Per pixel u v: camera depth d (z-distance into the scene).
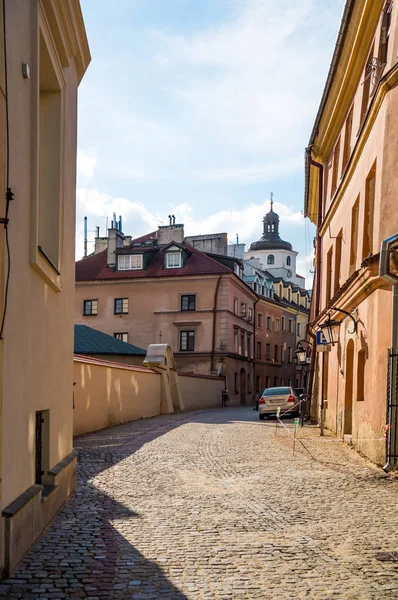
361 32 13.13
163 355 27.97
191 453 12.42
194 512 7.02
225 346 43.62
